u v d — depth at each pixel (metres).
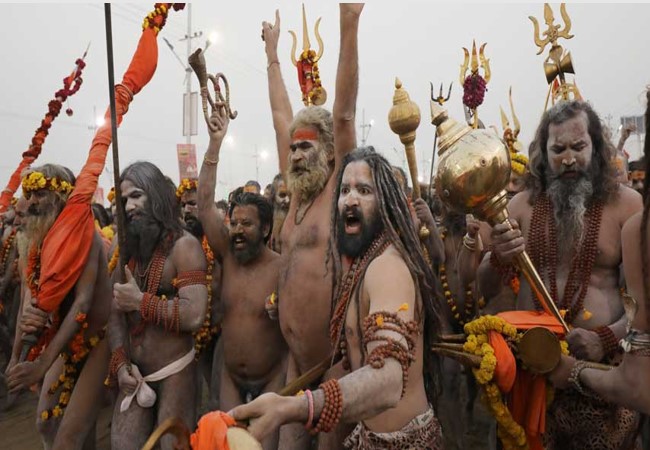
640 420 2.33
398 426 1.76
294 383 1.92
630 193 2.40
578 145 2.35
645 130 1.73
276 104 3.32
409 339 1.48
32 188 2.85
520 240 2.07
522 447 2.08
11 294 5.63
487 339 2.01
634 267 1.70
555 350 1.92
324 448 2.40
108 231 5.21
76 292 2.82
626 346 1.67
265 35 3.46
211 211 3.19
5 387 5.29
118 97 2.96
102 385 2.99
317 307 2.52
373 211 1.84
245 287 3.14
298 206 2.78
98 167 2.90
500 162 1.94
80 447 2.90
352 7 2.33
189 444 1.21
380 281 1.65
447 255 3.67
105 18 2.38
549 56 3.00
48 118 3.12
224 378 3.28
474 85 2.63
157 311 2.74
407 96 2.24
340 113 2.44
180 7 3.16
